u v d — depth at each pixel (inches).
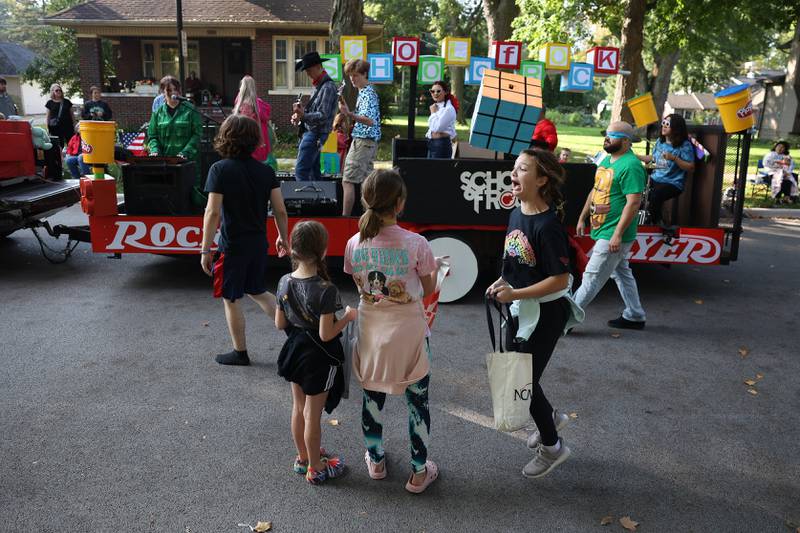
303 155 259.6
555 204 115.9
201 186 270.2
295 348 117.6
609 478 130.0
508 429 115.0
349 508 118.5
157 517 114.4
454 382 174.1
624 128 189.8
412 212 229.3
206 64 943.7
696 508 120.7
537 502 121.6
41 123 1262.3
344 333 121.7
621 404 163.0
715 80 2124.8
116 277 269.4
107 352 189.3
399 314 113.3
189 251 245.0
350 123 262.8
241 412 154.3
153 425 147.0
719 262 243.9
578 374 181.0
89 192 235.3
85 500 118.7
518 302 117.3
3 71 1685.5
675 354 197.0
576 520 116.5
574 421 153.7
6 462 130.6
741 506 121.6
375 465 126.5
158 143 256.4
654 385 174.7
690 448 142.3
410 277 112.5
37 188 298.4
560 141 1133.1
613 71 289.3
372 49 904.3
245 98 253.3
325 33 847.1
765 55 1742.1
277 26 828.6
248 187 165.0
